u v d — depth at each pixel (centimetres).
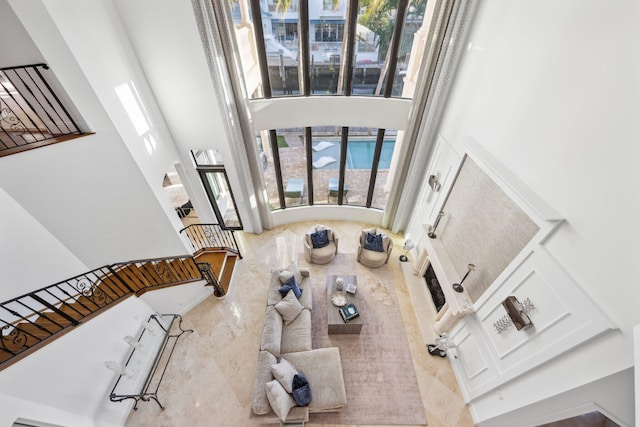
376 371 439
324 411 383
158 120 504
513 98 325
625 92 207
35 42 308
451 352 446
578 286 240
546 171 280
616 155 212
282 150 623
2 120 398
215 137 538
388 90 520
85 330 350
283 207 726
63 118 367
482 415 374
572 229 249
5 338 301
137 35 427
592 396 237
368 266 617
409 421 388
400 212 657
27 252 371
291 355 409
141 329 443
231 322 511
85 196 405
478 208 385
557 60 267
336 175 686
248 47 479
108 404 367
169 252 527
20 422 264
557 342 261
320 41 471
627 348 206
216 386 422
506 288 328
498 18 351
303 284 523
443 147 494
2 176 337
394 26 452
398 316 523
